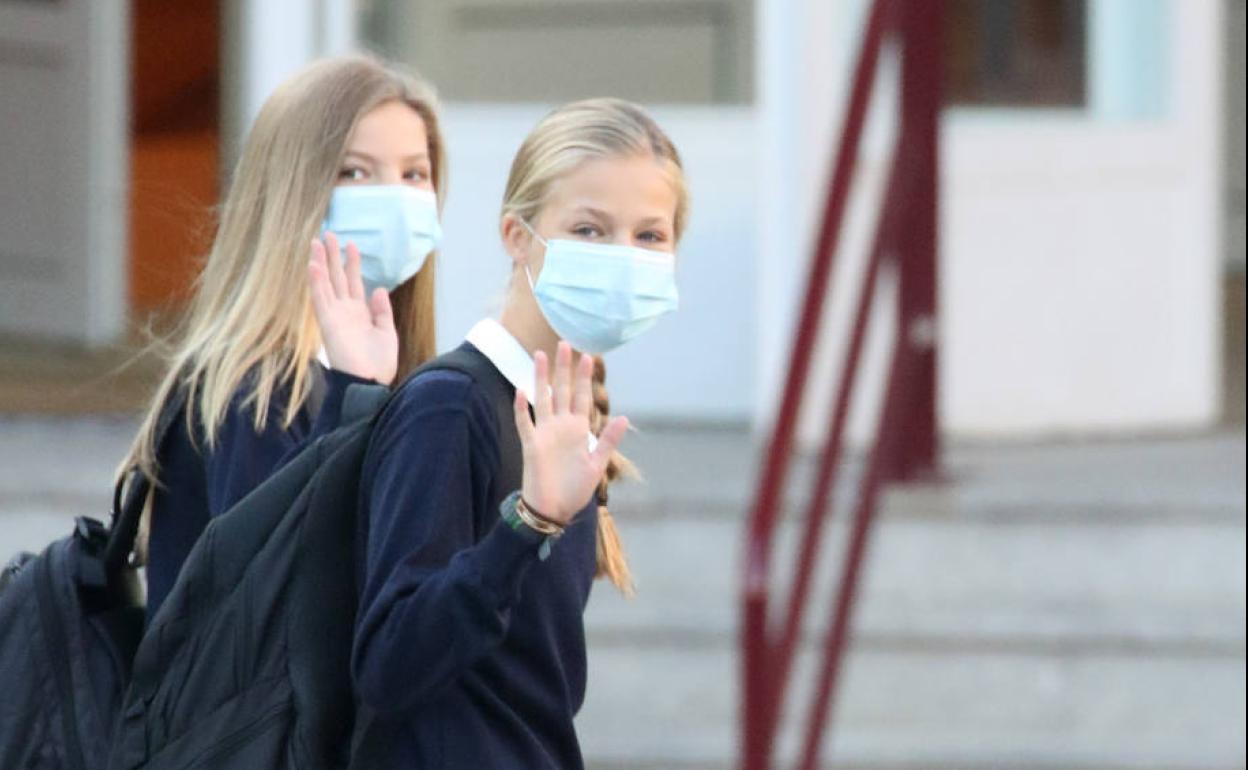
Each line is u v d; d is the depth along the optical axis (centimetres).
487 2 2534
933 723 1984
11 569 1112
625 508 2066
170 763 939
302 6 2322
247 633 932
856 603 1798
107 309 2850
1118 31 2434
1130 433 2427
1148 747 1934
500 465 912
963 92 2391
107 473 2138
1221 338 2936
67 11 2845
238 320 1088
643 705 1991
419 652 859
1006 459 2273
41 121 2870
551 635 933
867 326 1858
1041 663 1977
